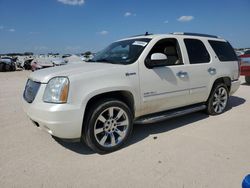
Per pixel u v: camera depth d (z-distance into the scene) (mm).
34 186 2691
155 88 3967
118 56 4195
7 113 5699
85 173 2949
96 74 3354
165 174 2889
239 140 3875
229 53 5676
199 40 4957
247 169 2957
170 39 4379
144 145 3758
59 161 3270
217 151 3477
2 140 3996
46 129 3270
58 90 3125
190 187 2617
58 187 2672
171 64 4273
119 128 3686
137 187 2645
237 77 5855
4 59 25438
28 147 3721
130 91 3643
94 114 3320
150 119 4004
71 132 3168
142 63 3832
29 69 27844
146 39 4203
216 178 2775
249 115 5336
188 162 3166
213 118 5133
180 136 4109
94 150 3436
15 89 10031
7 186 2689
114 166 3109
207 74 4891
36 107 3227
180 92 4367
